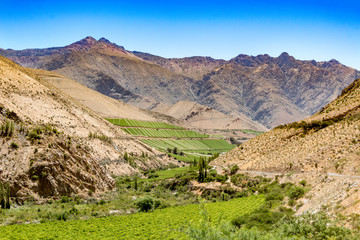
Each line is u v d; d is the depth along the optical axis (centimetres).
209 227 4262
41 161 9750
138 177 15725
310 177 8406
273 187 9544
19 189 8888
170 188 13275
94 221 8119
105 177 12212
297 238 4750
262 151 12912
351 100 12638
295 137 12194
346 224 4716
